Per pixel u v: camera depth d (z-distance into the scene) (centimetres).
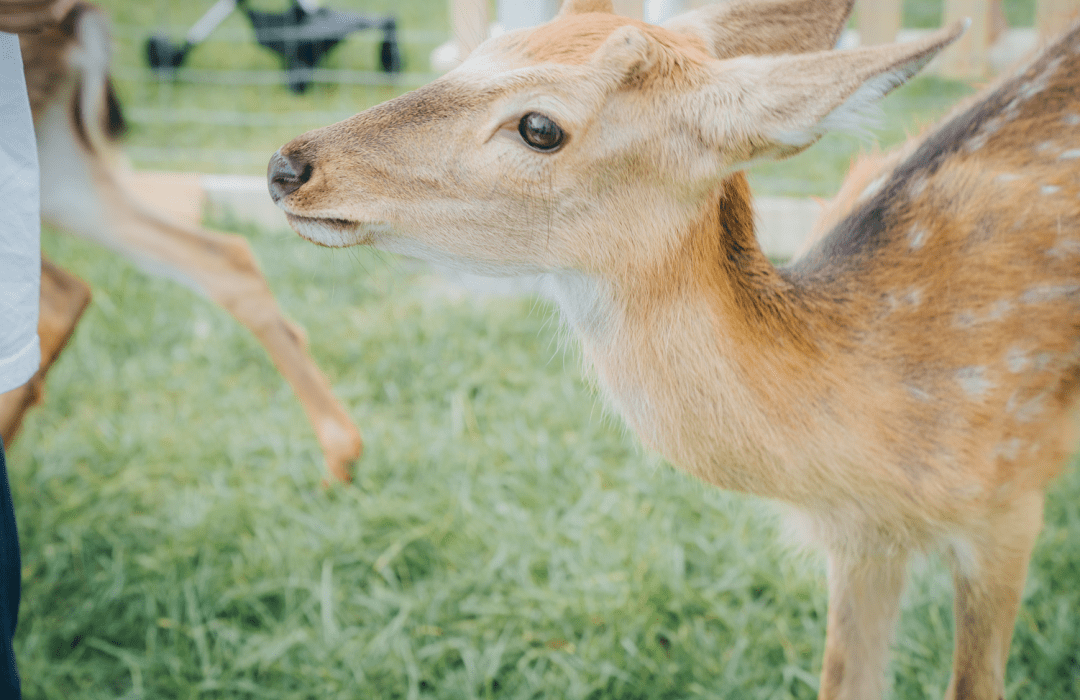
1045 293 213
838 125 167
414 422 391
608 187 185
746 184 199
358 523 334
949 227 214
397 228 190
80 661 292
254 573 317
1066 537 304
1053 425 220
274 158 190
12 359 166
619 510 334
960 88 664
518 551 320
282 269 494
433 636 294
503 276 199
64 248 505
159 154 634
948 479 202
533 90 178
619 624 291
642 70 177
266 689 279
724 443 200
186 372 425
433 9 934
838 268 213
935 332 206
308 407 344
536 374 412
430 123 184
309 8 760
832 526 216
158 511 346
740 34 207
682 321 194
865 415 199
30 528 333
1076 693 260
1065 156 221
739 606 302
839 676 239
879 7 618
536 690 275
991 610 220
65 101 319
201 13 905
